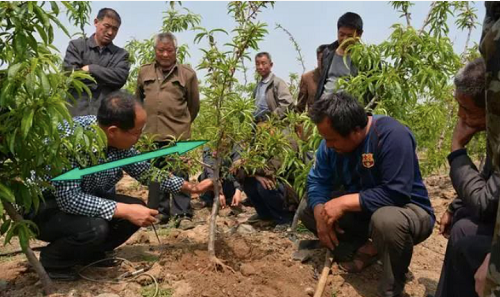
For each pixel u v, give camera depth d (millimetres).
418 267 3668
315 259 3570
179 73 4949
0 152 2682
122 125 2986
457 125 2670
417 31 3859
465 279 2305
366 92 3834
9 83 2293
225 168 3746
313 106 2939
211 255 3408
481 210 2340
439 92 4172
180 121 4957
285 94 5957
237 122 3338
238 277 3252
